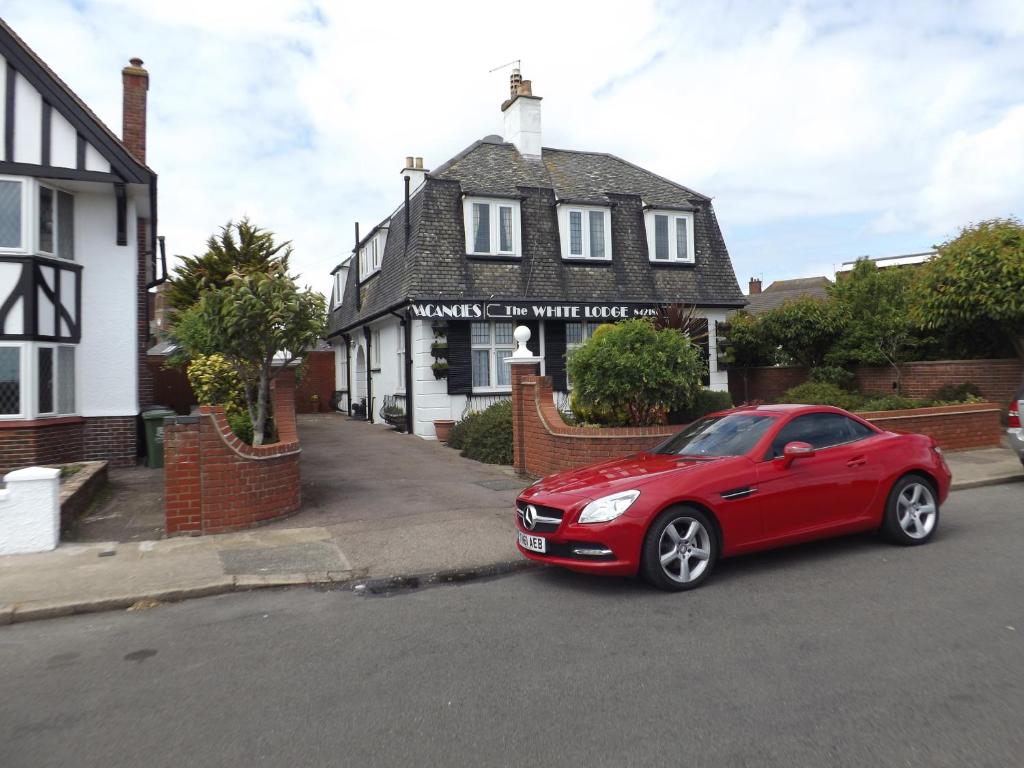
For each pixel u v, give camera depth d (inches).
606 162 876.0
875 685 159.6
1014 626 194.4
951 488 407.5
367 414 924.0
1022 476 433.1
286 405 430.6
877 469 275.1
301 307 367.9
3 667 187.2
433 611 227.0
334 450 617.3
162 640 205.3
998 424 547.5
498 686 166.2
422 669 178.4
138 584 250.2
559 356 725.9
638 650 185.8
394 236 805.2
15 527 289.6
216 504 324.5
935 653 176.9
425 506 378.9
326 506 380.5
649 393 407.2
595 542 229.6
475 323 703.7
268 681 173.3
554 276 730.2
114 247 509.7
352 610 230.5
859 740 135.7
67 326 485.1
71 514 333.7
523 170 787.4
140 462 534.0
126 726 150.9
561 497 243.1
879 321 700.7
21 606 227.3
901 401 553.0
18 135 455.8
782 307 784.9
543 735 141.8
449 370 685.9
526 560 280.1
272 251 775.7
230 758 136.2
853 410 579.2
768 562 265.7
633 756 132.4
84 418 499.2
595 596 235.3
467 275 698.2
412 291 670.5
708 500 238.4
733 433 276.5
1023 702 149.9
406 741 141.1
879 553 272.8
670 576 233.1
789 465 255.9
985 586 229.8
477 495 409.4
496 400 702.5
